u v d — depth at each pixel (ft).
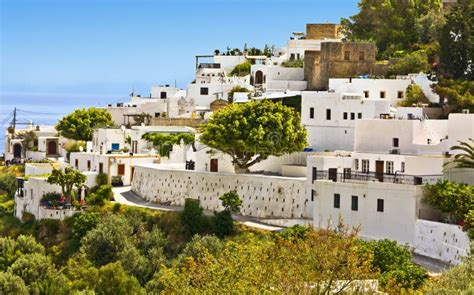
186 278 260.62
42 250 420.36
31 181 483.10
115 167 500.33
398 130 399.44
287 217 407.85
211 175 439.63
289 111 440.86
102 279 358.23
